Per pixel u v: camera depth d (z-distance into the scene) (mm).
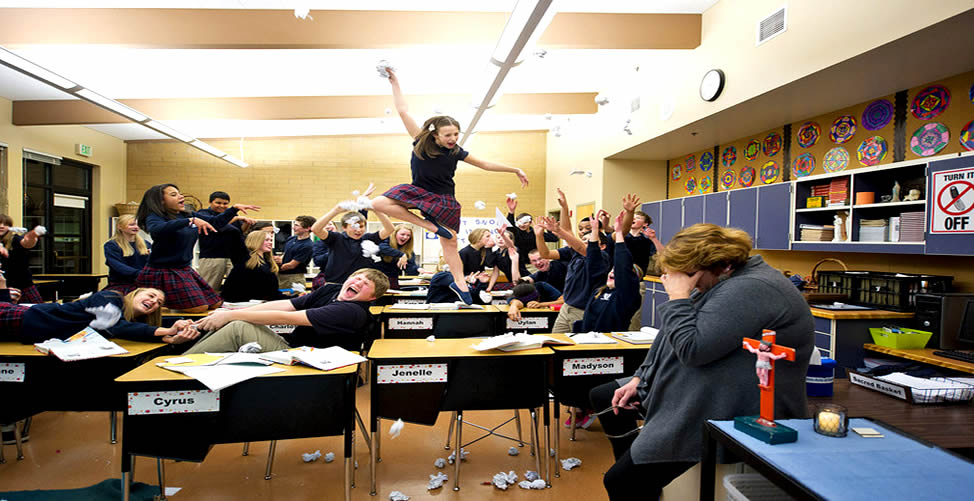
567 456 3035
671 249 1654
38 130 8078
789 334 1516
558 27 5117
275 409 2111
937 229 3504
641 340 2869
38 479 2639
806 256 5430
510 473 2713
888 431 1359
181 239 3424
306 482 2670
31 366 2338
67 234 8977
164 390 2021
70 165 9086
